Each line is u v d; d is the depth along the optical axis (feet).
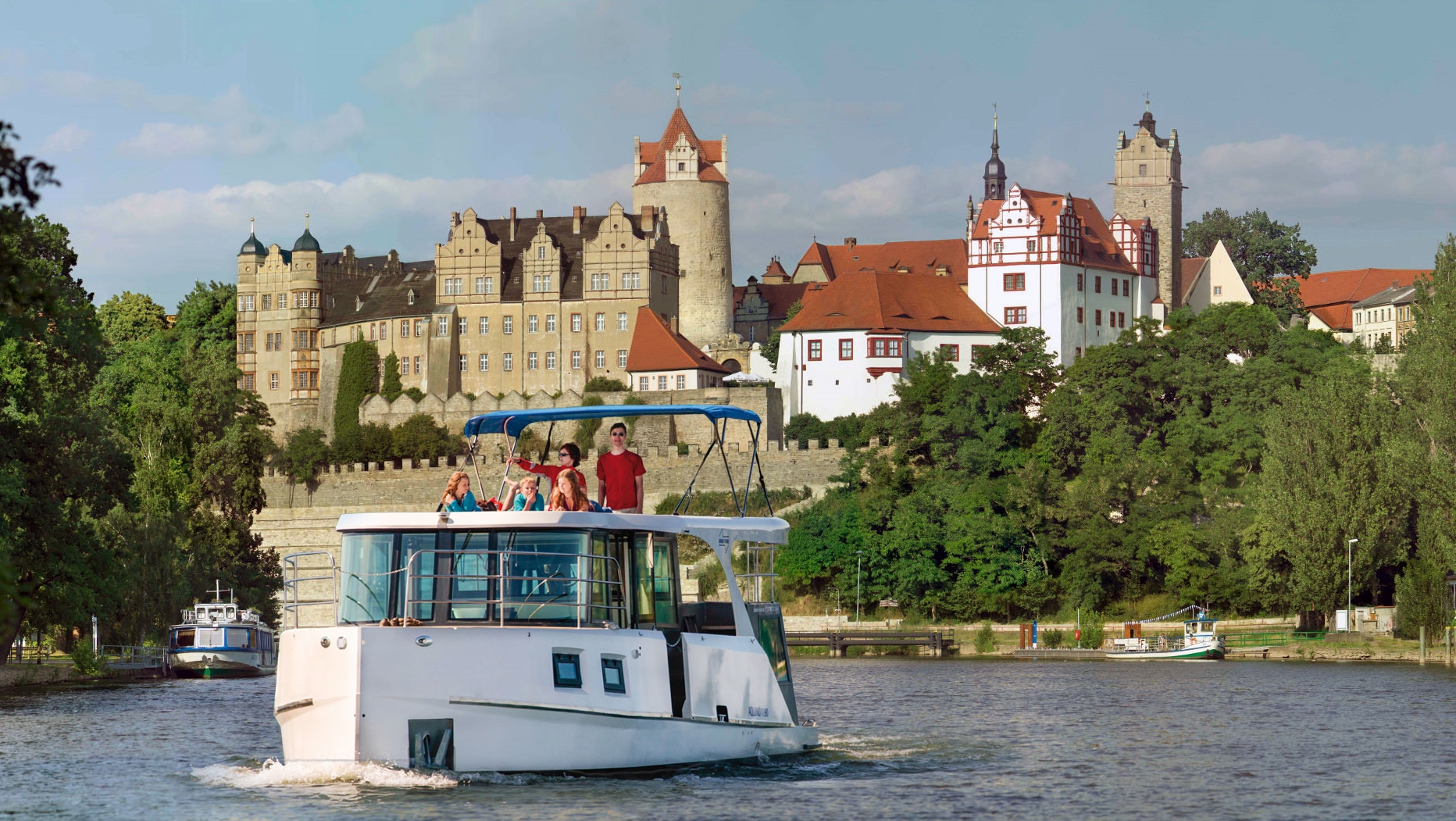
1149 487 416.26
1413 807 109.70
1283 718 177.17
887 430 485.15
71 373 249.75
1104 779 122.01
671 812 100.22
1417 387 332.60
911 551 410.11
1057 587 398.21
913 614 407.85
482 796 101.81
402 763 103.35
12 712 183.11
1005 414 469.57
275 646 307.78
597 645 108.47
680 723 114.62
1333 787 118.73
